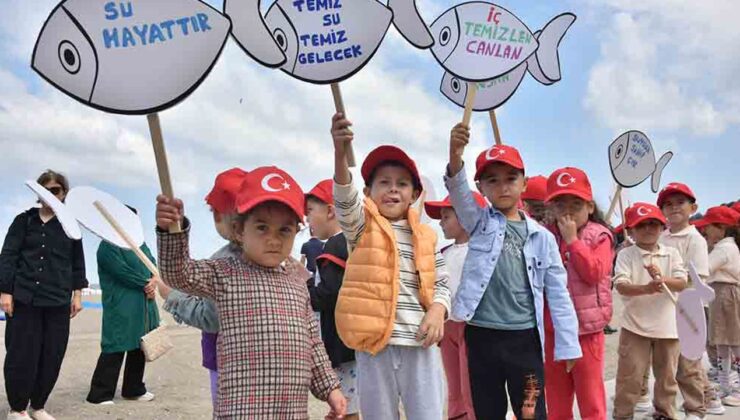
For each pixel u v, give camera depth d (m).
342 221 3.36
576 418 5.00
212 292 2.67
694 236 5.59
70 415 5.46
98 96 2.30
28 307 5.14
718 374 6.20
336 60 3.16
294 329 2.69
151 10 2.33
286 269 2.97
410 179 3.53
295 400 2.64
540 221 5.01
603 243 4.28
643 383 5.43
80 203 3.55
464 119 3.62
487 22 3.65
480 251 3.73
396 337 3.22
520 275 3.68
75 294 5.59
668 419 4.86
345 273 3.40
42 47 2.25
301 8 3.17
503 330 3.59
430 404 3.25
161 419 5.39
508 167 3.80
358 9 3.14
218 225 3.38
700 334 4.63
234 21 3.00
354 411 4.00
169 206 2.43
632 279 4.98
